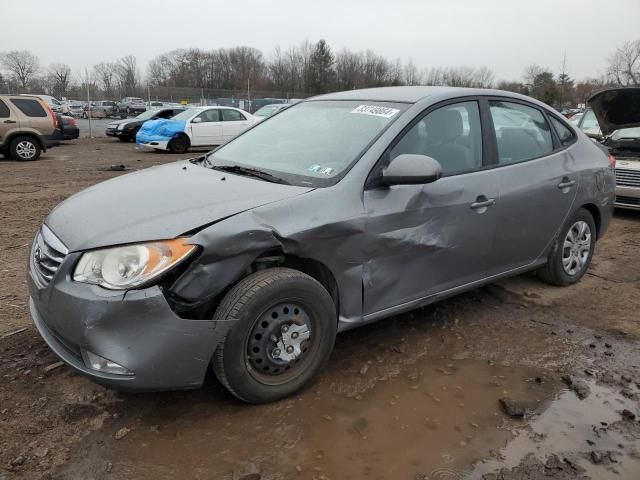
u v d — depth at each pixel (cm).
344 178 307
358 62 7738
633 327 401
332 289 308
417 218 327
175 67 8019
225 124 1773
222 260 260
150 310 246
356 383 317
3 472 239
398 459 256
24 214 734
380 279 321
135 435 266
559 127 450
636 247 618
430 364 342
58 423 273
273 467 247
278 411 287
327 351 304
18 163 1340
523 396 310
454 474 247
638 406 304
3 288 442
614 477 248
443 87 393
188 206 279
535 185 400
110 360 248
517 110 415
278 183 313
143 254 249
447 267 356
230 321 262
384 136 328
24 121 1377
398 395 307
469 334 383
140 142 1712
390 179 303
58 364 325
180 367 256
